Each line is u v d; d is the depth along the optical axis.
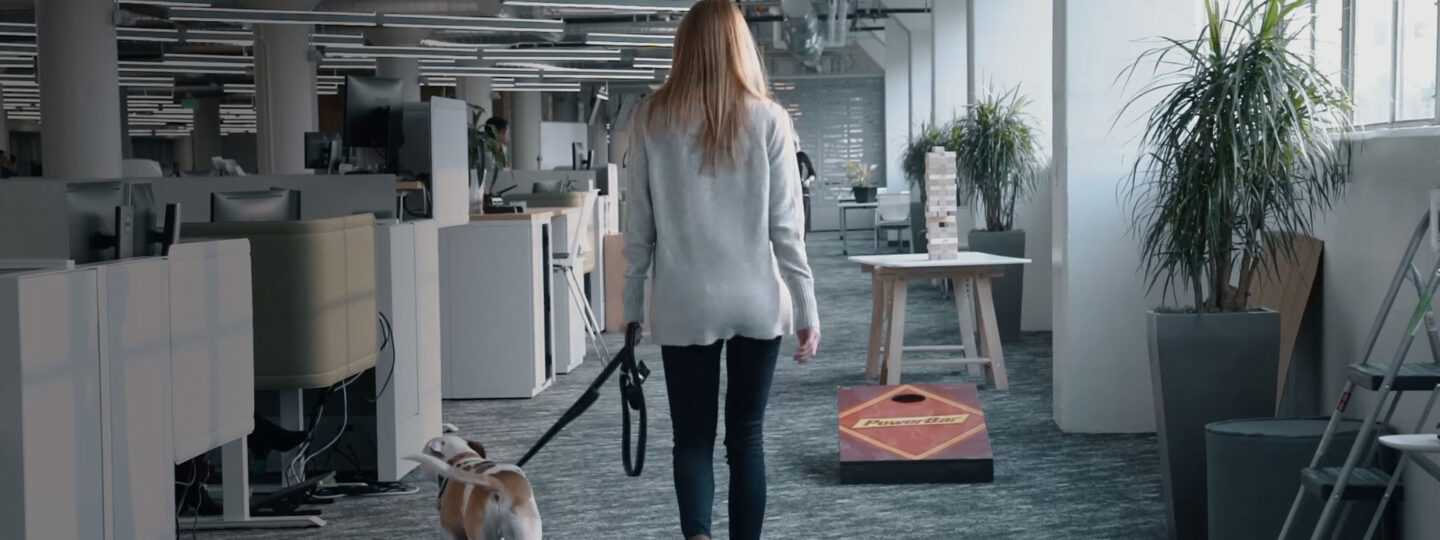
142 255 3.71
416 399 5.39
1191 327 4.16
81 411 3.06
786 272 3.07
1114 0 5.68
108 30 11.66
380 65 18.53
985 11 10.76
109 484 3.20
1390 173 3.86
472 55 16.83
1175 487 4.17
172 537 3.58
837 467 5.35
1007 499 4.73
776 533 4.33
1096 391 5.90
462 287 7.32
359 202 5.99
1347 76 4.67
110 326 3.21
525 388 7.33
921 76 20.03
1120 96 5.71
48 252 5.08
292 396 4.85
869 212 25.28
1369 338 3.30
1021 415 6.45
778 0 19.75
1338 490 3.10
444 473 3.32
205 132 33.16
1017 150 9.87
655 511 4.68
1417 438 2.67
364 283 4.83
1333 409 4.40
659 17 17.88
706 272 2.99
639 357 8.98
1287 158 4.06
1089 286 5.84
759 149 3.00
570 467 5.47
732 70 3.01
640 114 3.06
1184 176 4.15
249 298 4.16
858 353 9.02
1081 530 4.29
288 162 15.59
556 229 8.30
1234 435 3.58
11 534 2.83
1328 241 4.50
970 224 11.23
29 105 28.70
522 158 27.86
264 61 15.55
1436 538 3.32
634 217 3.08
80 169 11.47
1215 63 4.19
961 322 7.67
